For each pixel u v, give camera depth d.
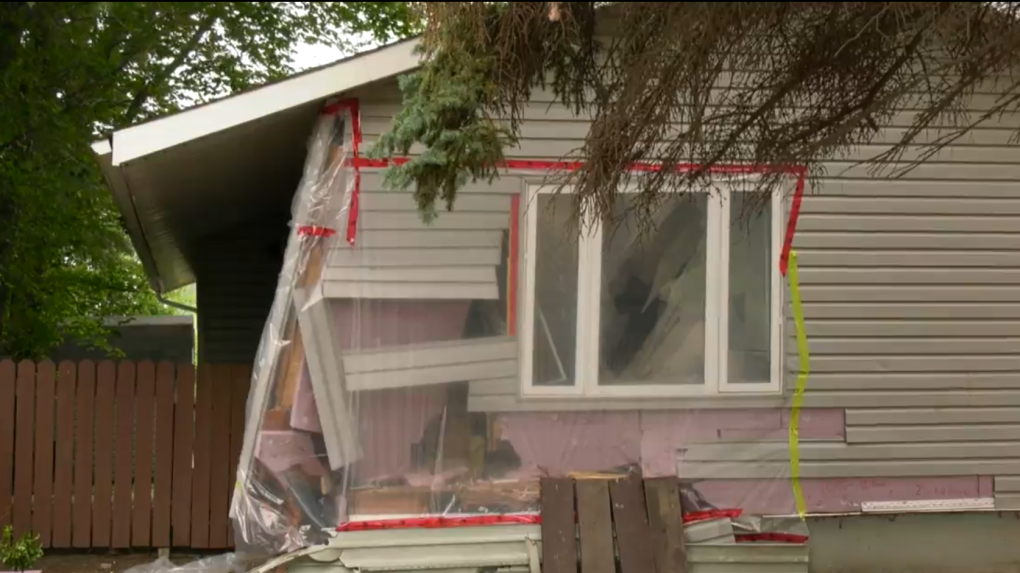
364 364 5.28
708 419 5.68
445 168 3.90
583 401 5.55
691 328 5.69
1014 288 6.01
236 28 9.40
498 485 5.41
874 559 5.84
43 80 7.81
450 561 5.24
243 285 10.16
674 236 5.68
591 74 3.98
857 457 5.82
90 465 5.96
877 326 5.87
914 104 5.55
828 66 3.93
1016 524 6.01
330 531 5.18
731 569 5.54
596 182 4.48
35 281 8.58
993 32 3.97
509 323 5.48
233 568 5.34
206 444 6.04
